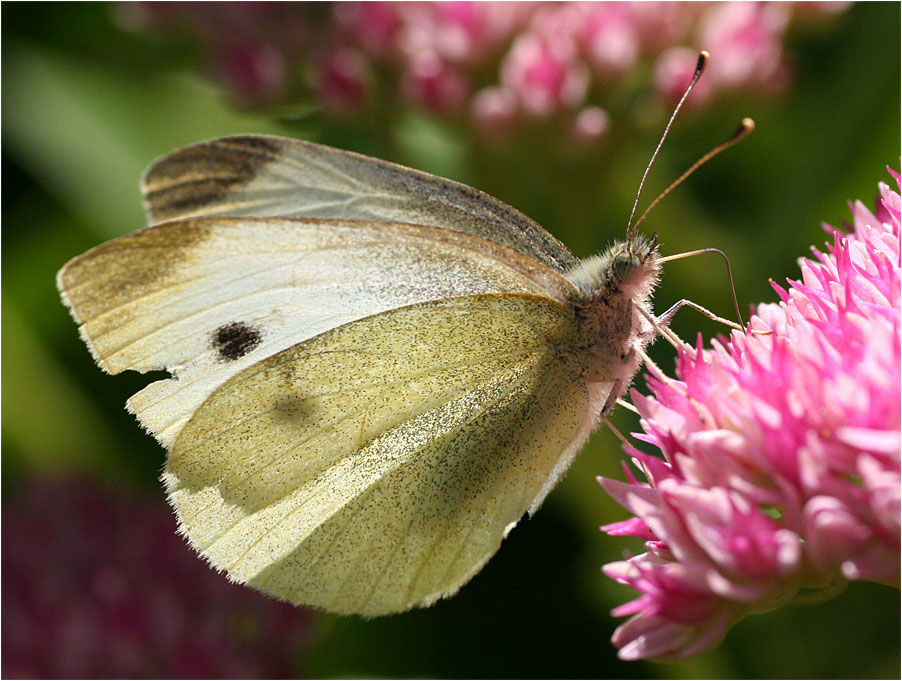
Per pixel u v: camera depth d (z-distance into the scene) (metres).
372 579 0.14
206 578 0.16
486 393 0.14
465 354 0.14
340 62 0.16
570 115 0.16
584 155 0.16
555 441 0.14
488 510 0.14
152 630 0.16
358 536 0.14
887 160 0.16
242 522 0.14
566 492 0.16
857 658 0.15
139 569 0.16
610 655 0.16
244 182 0.15
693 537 0.13
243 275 0.14
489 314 0.14
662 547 0.13
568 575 0.16
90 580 0.16
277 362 0.14
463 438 0.14
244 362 0.14
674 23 0.17
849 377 0.13
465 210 0.14
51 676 0.16
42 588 0.16
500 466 0.14
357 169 0.15
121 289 0.14
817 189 0.16
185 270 0.14
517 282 0.14
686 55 0.17
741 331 0.14
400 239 0.14
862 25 0.16
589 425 0.14
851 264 0.13
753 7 0.16
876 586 0.15
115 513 0.16
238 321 0.14
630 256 0.14
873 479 0.13
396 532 0.14
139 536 0.16
